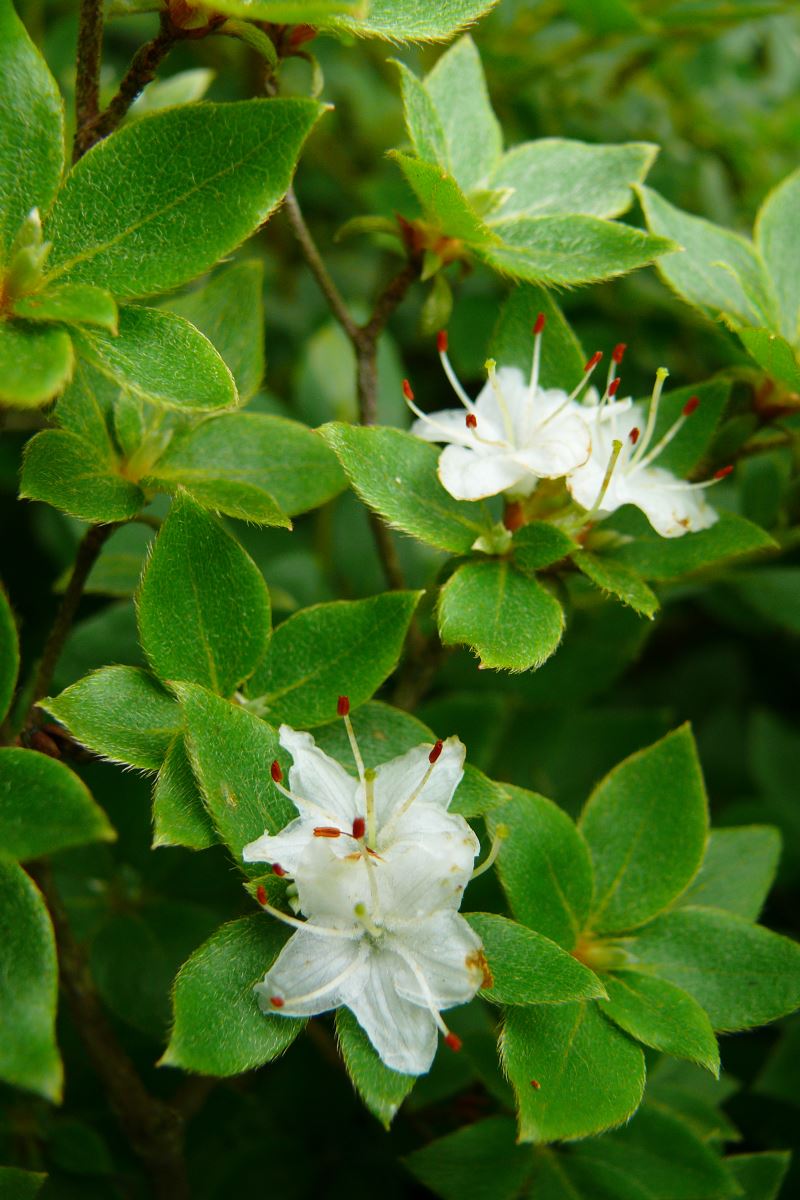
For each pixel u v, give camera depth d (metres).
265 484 0.16
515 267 0.16
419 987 0.14
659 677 0.24
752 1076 0.19
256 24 0.15
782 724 0.22
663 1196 0.16
